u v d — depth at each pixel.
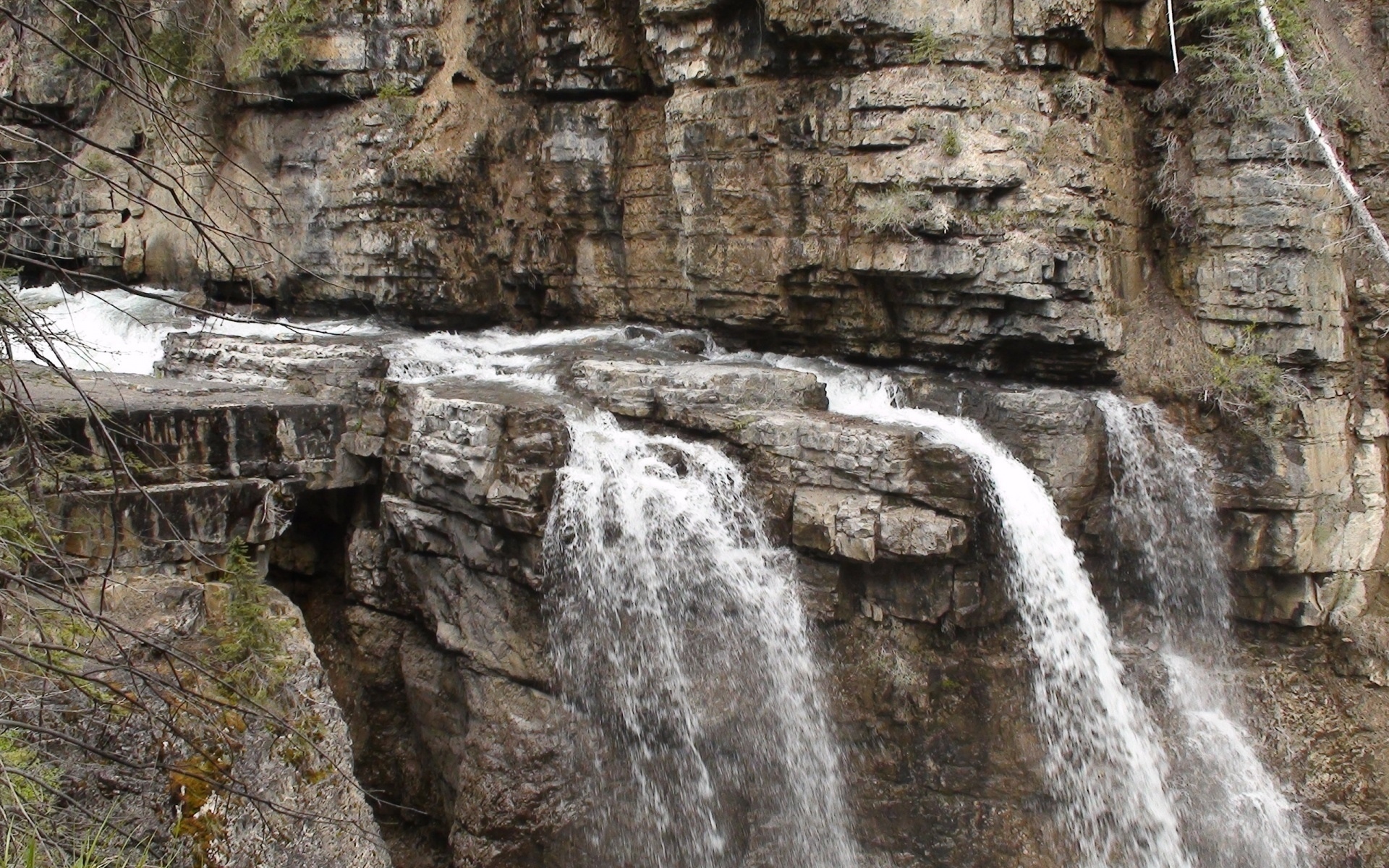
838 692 12.02
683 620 12.29
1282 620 13.23
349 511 14.13
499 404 12.44
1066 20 13.05
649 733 12.09
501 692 12.24
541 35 16.36
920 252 13.31
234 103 18.36
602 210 16.52
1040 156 13.06
